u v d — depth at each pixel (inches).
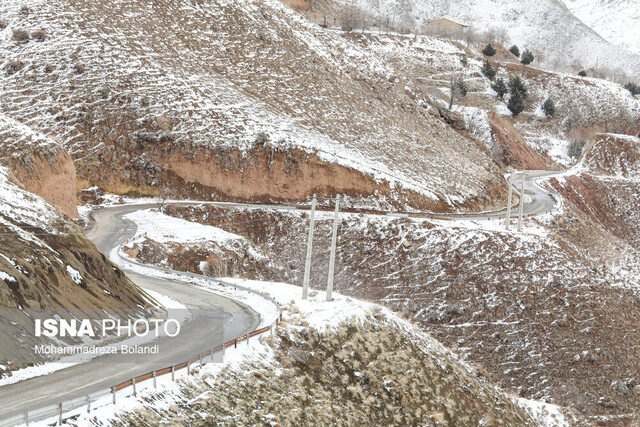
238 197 2780.5
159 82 3006.9
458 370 1373.0
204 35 3575.3
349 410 1029.8
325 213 2637.8
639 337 2321.6
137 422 715.4
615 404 1978.3
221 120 2938.0
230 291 1492.4
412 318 2191.2
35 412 658.8
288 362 1035.9
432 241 2504.9
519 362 2079.2
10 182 1219.9
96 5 3331.7
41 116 2667.3
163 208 2482.8
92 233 2086.6
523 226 2908.5
